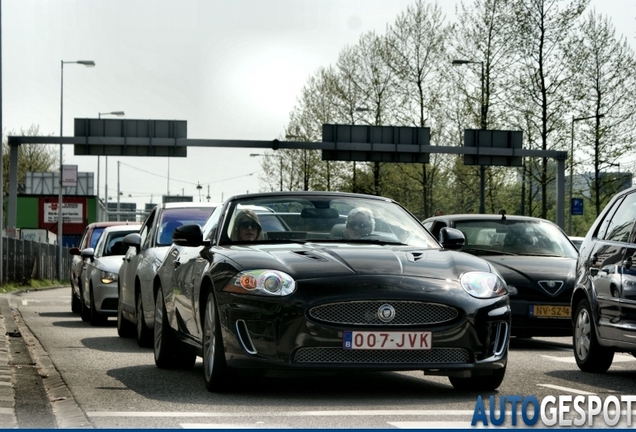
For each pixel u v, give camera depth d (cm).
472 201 6725
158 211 1611
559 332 1522
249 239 1032
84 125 4947
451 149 5081
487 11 5209
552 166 5391
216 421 778
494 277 943
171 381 1054
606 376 1155
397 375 1100
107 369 1182
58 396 920
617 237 1188
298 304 883
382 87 6128
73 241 8081
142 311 1472
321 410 836
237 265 930
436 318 894
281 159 7081
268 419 787
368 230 1048
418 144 5122
